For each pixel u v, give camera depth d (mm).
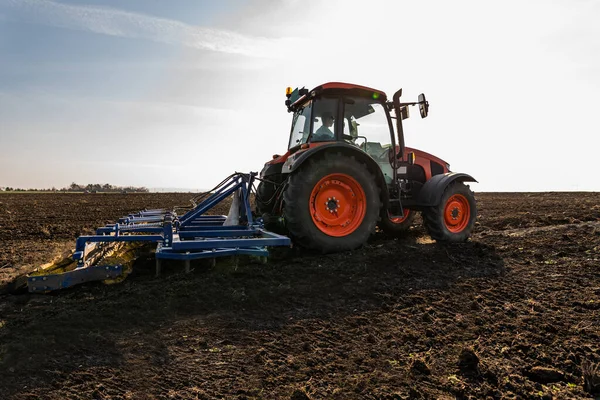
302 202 4461
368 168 4945
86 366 2232
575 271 3826
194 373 2197
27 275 3736
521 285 3557
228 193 4984
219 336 2637
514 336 2664
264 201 5711
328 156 4625
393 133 5473
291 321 2895
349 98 5141
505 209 10820
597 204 11273
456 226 5492
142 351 2416
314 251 4770
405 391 2100
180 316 2928
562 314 2943
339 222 4715
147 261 4438
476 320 2900
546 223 7270
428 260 4262
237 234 4402
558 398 2062
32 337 2529
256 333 2695
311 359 2379
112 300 3170
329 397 2021
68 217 11875
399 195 5289
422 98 5555
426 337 2674
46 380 2086
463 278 3760
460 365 2340
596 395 2080
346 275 3822
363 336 2684
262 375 2197
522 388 2143
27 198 25375
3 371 2150
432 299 3293
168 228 3881
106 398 1954
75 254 3701
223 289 3406
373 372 2266
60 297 3355
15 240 7418
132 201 20938
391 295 3373
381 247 4809
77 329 2666
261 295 3312
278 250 4902
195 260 4344
